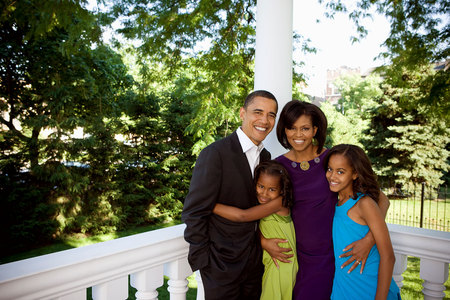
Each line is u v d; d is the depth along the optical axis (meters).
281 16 2.19
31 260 1.33
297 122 1.75
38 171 8.72
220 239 1.65
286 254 1.75
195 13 4.87
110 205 10.29
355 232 1.57
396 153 15.66
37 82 8.86
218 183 1.61
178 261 1.81
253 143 1.76
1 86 8.71
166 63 6.19
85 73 9.12
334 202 1.74
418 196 15.40
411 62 5.29
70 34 4.42
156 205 11.62
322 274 1.70
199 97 6.21
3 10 4.08
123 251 1.49
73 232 9.95
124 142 11.58
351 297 1.57
